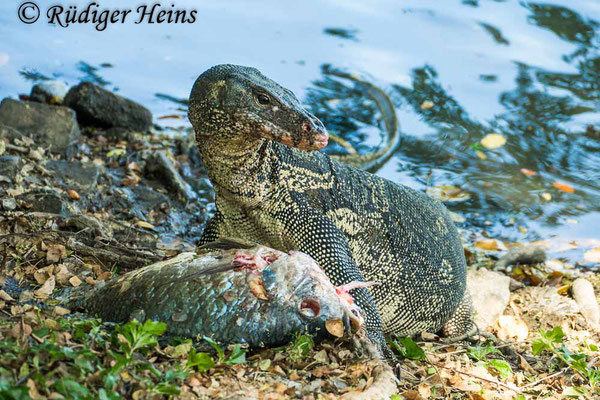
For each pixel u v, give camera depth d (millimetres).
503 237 15891
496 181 17688
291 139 9133
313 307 8695
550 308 13078
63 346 7723
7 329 8008
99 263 10781
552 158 18766
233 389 8070
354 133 18875
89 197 13508
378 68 22109
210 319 8617
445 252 11758
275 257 9047
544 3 26734
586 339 11945
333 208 10539
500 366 10125
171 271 8891
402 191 11609
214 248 9641
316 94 20453
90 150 15633
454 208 16688
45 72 19469
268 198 10039
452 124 19766
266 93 9117
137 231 12734
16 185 12539
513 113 20500
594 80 22266
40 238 10711
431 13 25844
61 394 6961
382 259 11094
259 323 8625
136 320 8109
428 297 11539
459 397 9258
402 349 10164
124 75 20094
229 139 9398
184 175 15906
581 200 17234
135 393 7367
